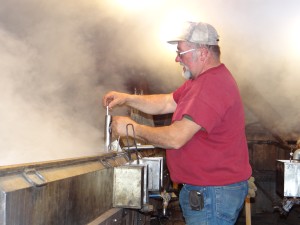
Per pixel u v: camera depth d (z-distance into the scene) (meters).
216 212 1.69
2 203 0.95
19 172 1.08
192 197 1.73
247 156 1.80
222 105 1.62
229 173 1.70
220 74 1.69
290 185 2.41
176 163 1.77
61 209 1.28
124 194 1.89
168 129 1.66
